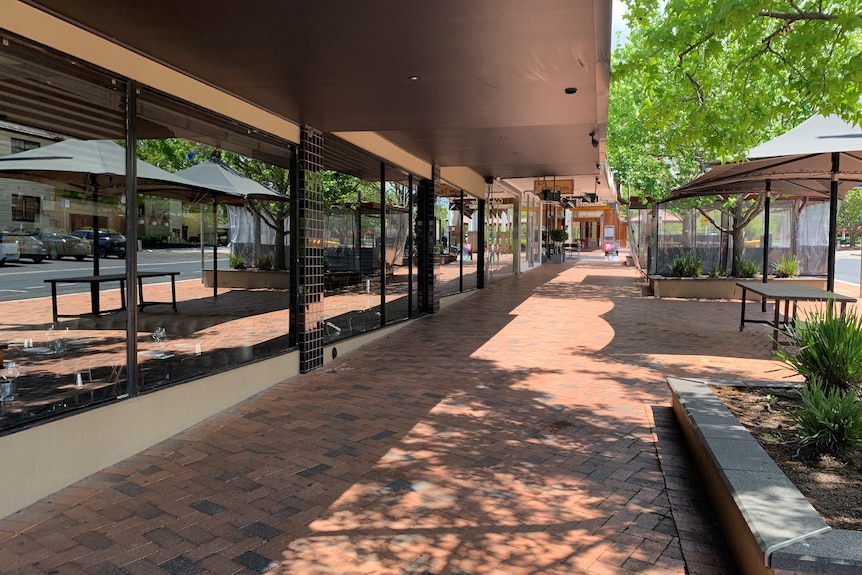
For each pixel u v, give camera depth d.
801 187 10.43
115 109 4.48
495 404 5.80
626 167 17.00
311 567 3.01
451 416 5.43
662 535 3.37
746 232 16.55
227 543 3.23
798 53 5.67
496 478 4.11
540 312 12.23
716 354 8.08
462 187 13.95
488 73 4.90
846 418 3.70
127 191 4.57
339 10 3.67
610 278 20.67
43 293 4.72
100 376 4.60
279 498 3.78
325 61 4.64
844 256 43.81
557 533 3.38
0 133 4.21
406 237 10.91
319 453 4.54
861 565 2.31
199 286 7.36
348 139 7.91
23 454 3.61
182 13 3.73
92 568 2.96
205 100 5.28
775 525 2.65
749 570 2.77
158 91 4.75
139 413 4.55
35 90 4.13
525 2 3.53
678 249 16.44
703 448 3.90
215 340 6.90
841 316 4.77
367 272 9.55
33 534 3.30
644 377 6.84
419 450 4.61
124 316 4.51
